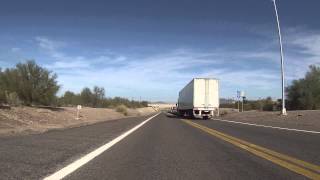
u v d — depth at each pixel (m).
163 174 10.55
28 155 13.28
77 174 10.36
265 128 32.22
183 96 74.50
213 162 12.73
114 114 83.81
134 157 13.88
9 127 28.88
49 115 43.78
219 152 15.39
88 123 42.06
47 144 16.94
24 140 18.45
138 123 41.94
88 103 110.69
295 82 78.81
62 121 42.66
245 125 37.66
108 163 12.37
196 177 10.15
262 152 15.36
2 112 34.81
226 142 19.59
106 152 15.17
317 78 76.50
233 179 9.89
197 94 60.03
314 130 29.34
